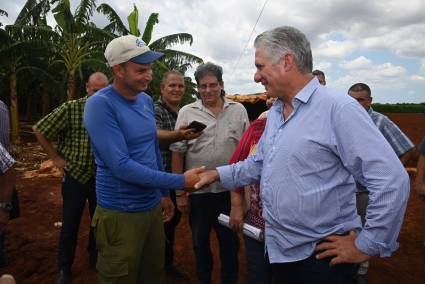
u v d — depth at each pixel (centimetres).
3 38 1315
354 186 187
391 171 160
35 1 1438
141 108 255
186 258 432
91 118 229
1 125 345
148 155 254
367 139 164
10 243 464
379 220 161
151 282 283
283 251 192
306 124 177
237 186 238
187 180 240
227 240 321
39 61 1617
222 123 312
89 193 363
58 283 354
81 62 1425
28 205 634
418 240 501
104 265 251
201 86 306
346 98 172
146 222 257
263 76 187
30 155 1267
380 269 414
